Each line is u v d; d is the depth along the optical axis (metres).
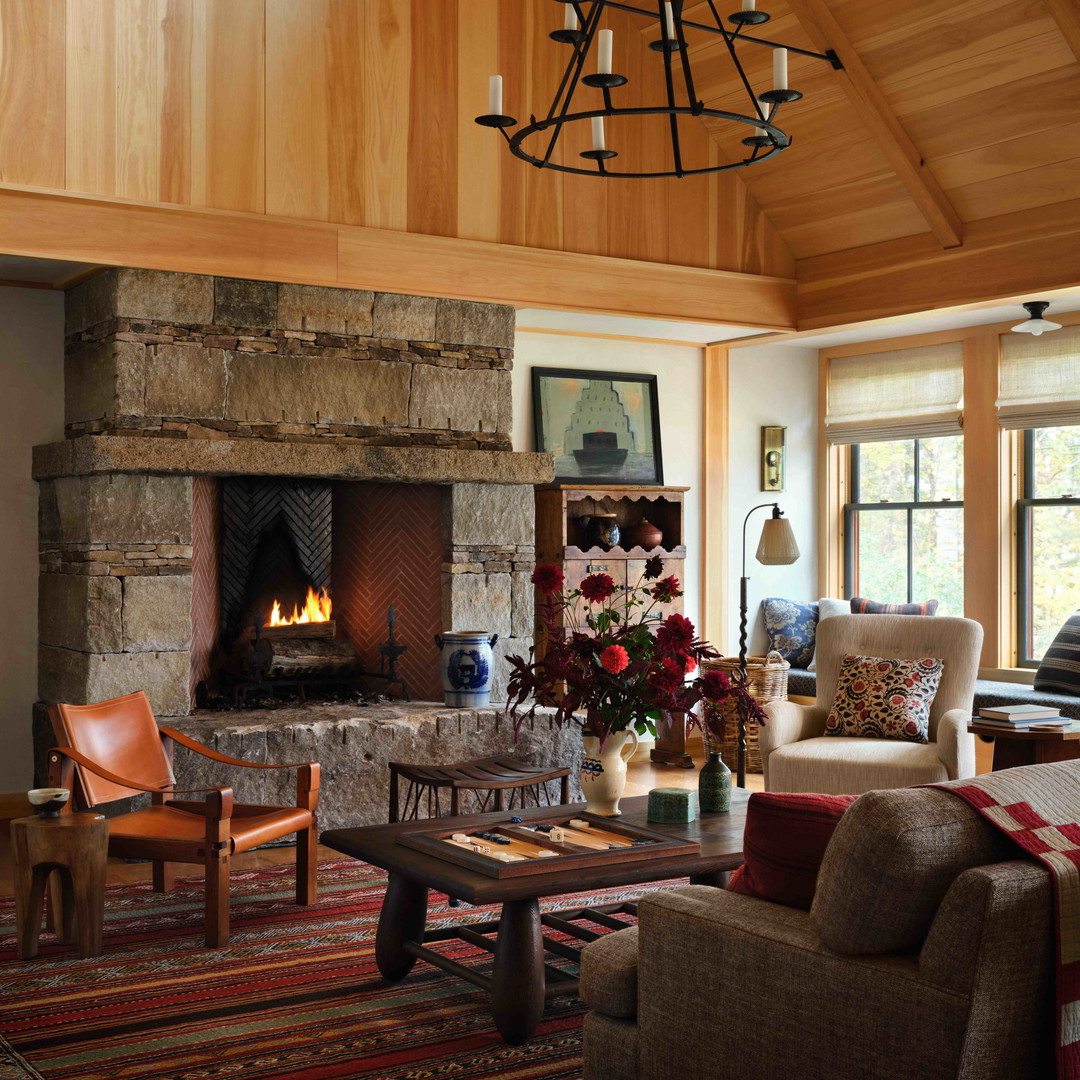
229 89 5.07
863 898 1.93
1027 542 7.14
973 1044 1.84
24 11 4.64
